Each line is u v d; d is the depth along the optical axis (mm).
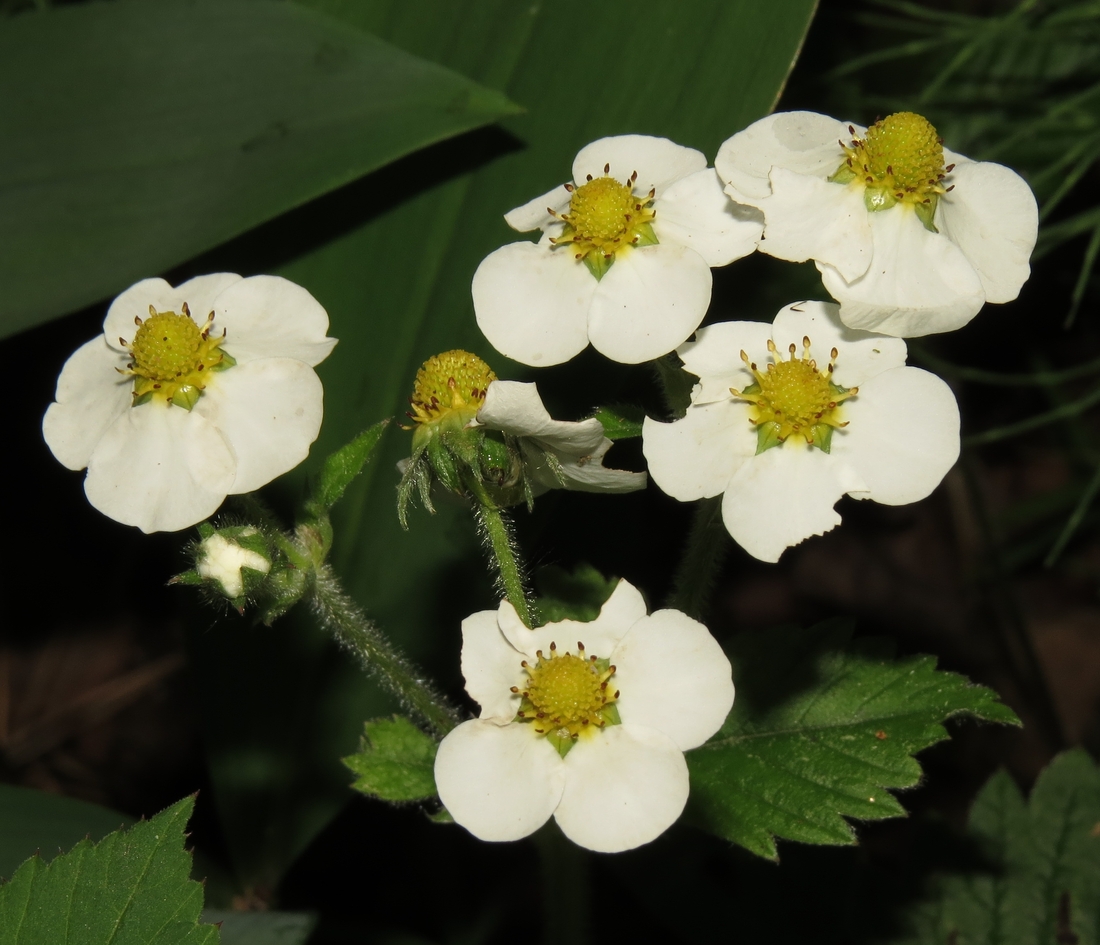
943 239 170
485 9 216
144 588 305
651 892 229
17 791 212
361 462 181
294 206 200
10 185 206
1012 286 170
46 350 283
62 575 303
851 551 317
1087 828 229
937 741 188
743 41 198
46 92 208
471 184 213
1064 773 233
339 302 216
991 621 302
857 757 188
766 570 315
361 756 187
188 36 209
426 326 211
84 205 206
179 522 171
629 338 172
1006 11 289
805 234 170
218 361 174
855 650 195
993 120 260
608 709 166
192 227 203
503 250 176
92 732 292
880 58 238
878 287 169
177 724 293
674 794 163
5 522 298
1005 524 302
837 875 228
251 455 172
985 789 233
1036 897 227
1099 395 236
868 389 169
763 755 191
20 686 297
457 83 204
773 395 168
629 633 167
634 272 174
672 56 202
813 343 171
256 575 171
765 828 186
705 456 169
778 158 174
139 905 173
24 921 173
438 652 209
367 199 217
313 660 218
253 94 207
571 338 173
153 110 208
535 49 212
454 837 253
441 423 175
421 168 216
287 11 210
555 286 175
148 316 178
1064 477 316
